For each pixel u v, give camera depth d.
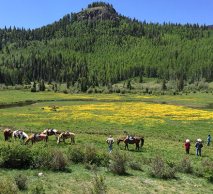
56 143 42.31
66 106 99.62
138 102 121.50
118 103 113.81
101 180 21.83
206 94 177.25
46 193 21.72
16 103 110.38
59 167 27.83
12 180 23.28
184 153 41.56
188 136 56.34
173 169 28.25
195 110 92.94
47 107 94.44
